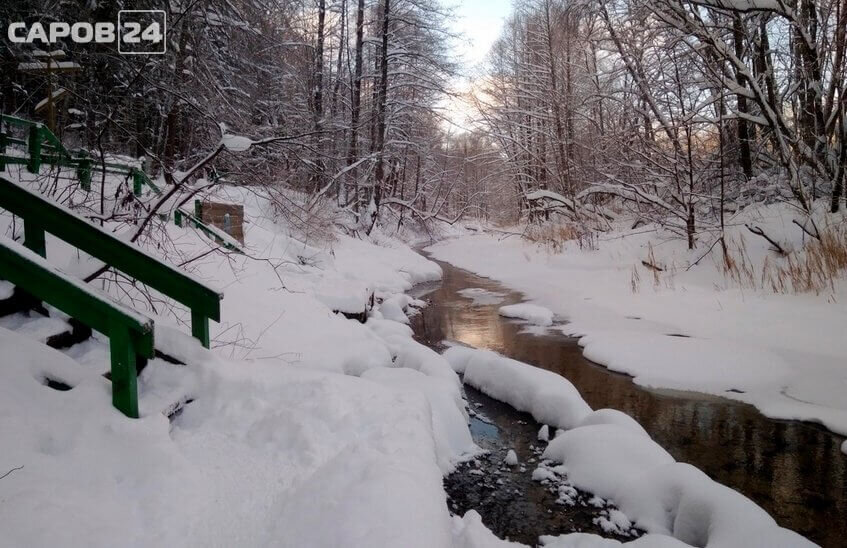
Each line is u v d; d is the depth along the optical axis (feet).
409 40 71.36
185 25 35.60
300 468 8.96
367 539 6.70
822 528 11.80
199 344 11.83
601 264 46.62
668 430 16.99
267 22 45.32
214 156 15.28
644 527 11.76
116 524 6.82
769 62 42.96
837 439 16.01
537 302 39.17
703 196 41.27
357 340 20.61
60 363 9.28
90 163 19.30
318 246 43.52
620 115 60.18
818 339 23.32
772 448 15.60
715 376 21.01
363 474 8.43
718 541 10.17
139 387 10.44
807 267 29.50
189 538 7.06
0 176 10.45
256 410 10.65
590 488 13.33
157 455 8.17
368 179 74.74
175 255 20.90
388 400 11.93
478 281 52.95
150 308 15.20
